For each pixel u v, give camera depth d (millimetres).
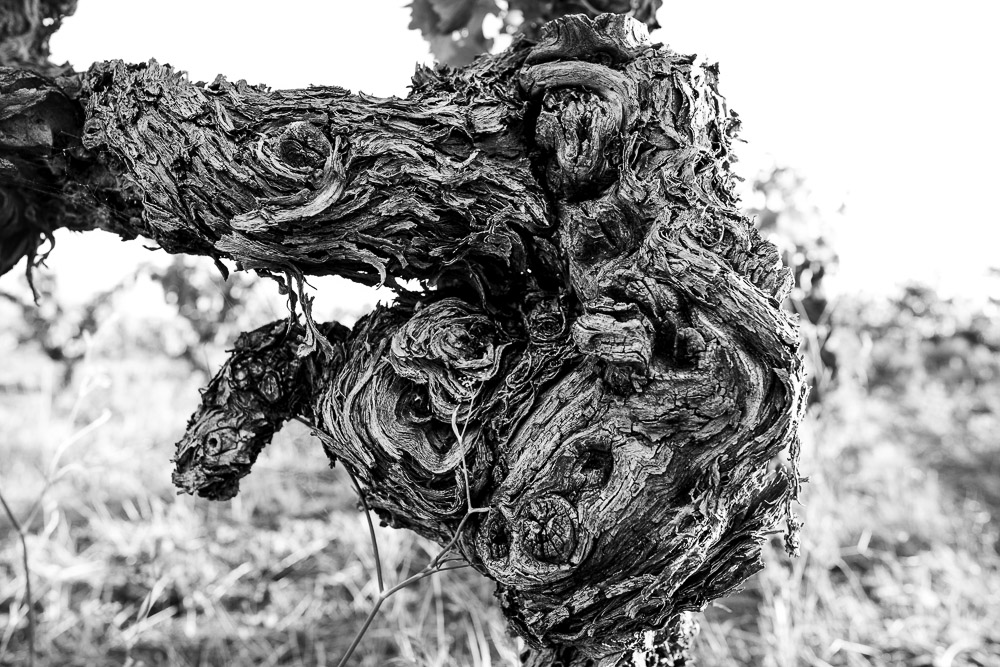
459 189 871
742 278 807
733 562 875
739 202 904
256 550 2166
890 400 3777
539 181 874
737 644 1701
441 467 862
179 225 917
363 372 887
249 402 920
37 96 935
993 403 3744
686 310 812
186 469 921
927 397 3699
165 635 1764
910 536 2252
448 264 887
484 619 1622
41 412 3131
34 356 3914
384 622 1758
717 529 827
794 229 2012
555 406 845
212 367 3523
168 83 915
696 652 1614
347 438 888
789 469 872
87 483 2568
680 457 814
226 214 897
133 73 930
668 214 829
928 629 1754
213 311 3389
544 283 896
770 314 799
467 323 875
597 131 847
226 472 923
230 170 884
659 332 817
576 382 847
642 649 911
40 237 1042
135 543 2168
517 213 868
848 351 2369
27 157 956
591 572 827
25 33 1062
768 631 1671
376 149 869
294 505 2480
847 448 2559
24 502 2449
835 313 2270
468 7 1146
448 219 875
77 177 967
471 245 877
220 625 1794
